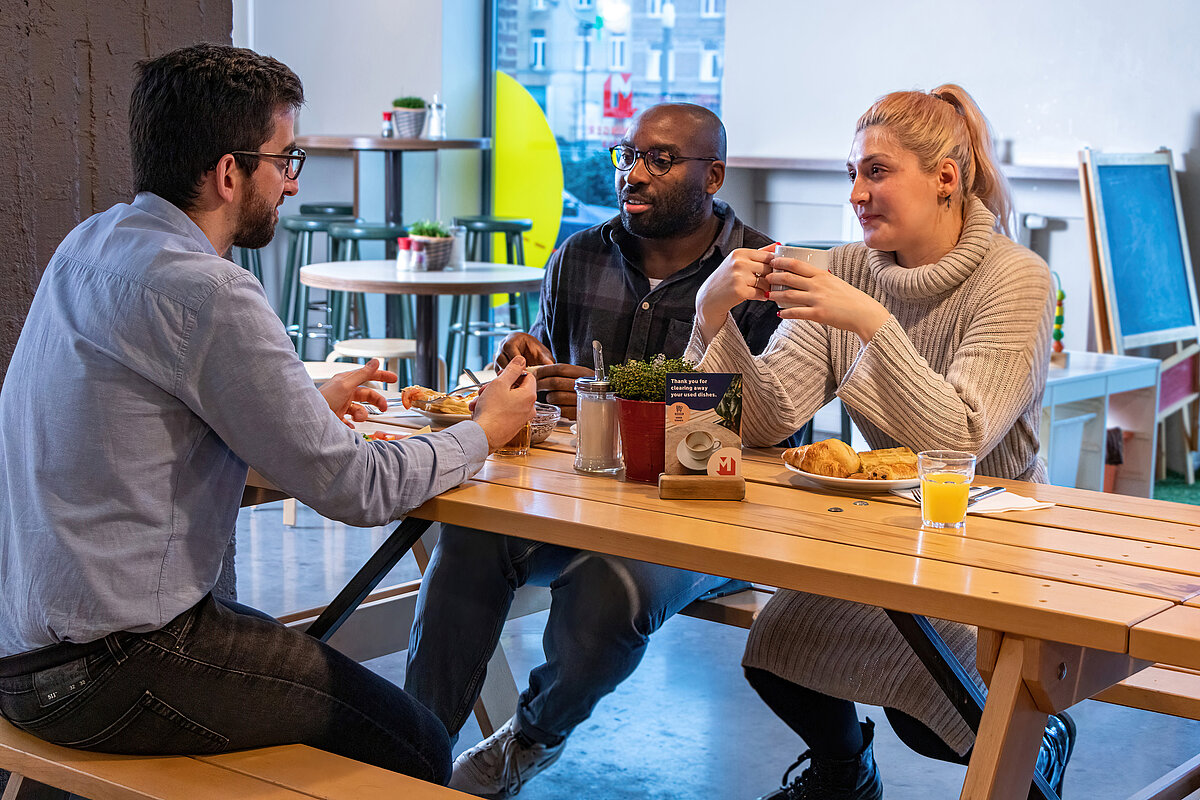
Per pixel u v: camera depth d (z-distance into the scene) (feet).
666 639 10.89
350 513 5.34
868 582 4.46
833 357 7.14
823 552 4.76
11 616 5.19
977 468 6.73
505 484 5.85
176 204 5.48
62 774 5.24
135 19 7.66
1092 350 17.07
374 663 10.14
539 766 7.10
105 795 5.12
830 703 6.52
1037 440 6.72
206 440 5.28
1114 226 16.11
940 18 18.28
